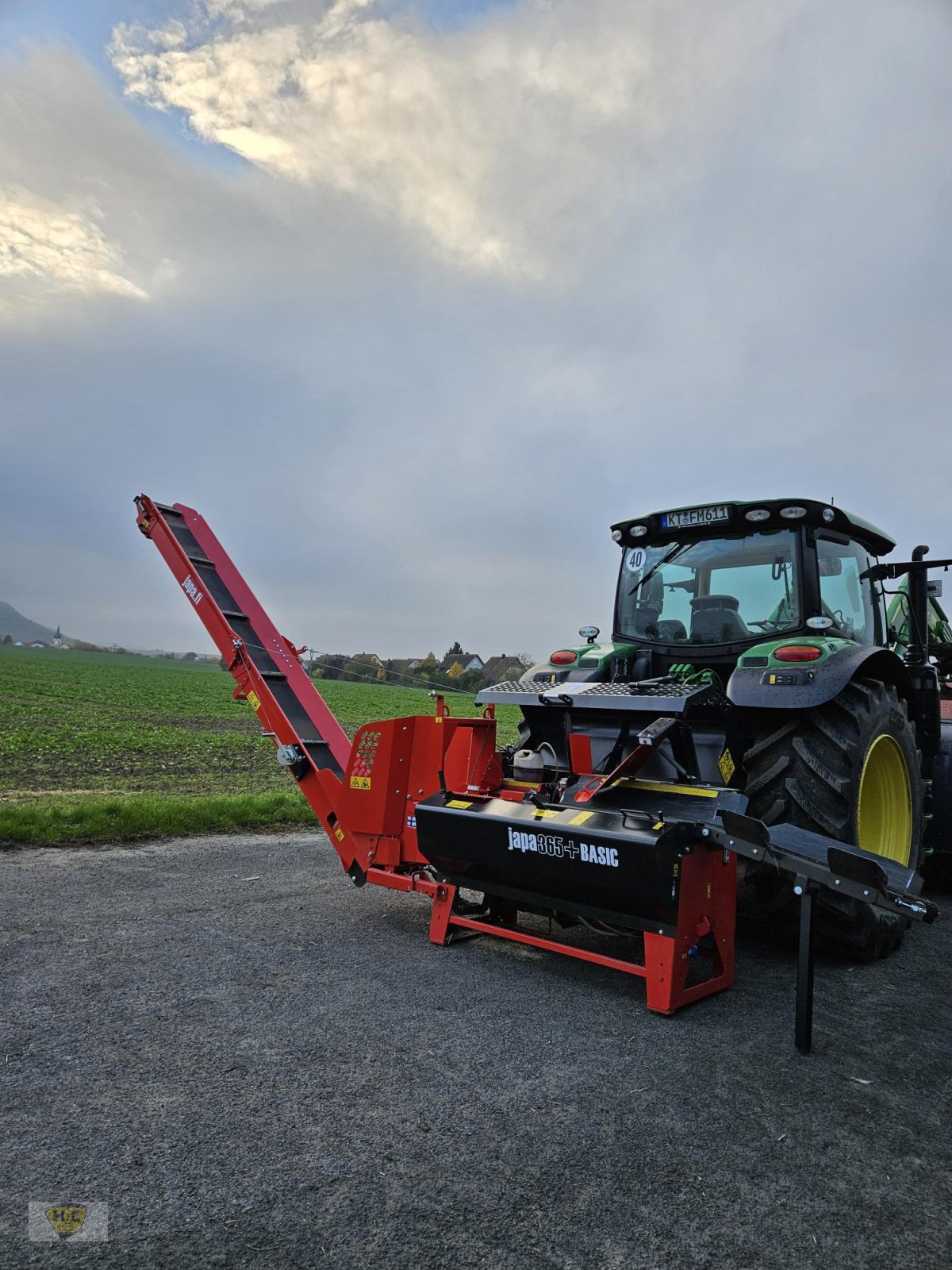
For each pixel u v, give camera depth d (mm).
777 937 4309
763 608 4438
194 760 12914
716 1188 1968
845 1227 1844
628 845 3039
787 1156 2125
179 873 5102
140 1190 1854
